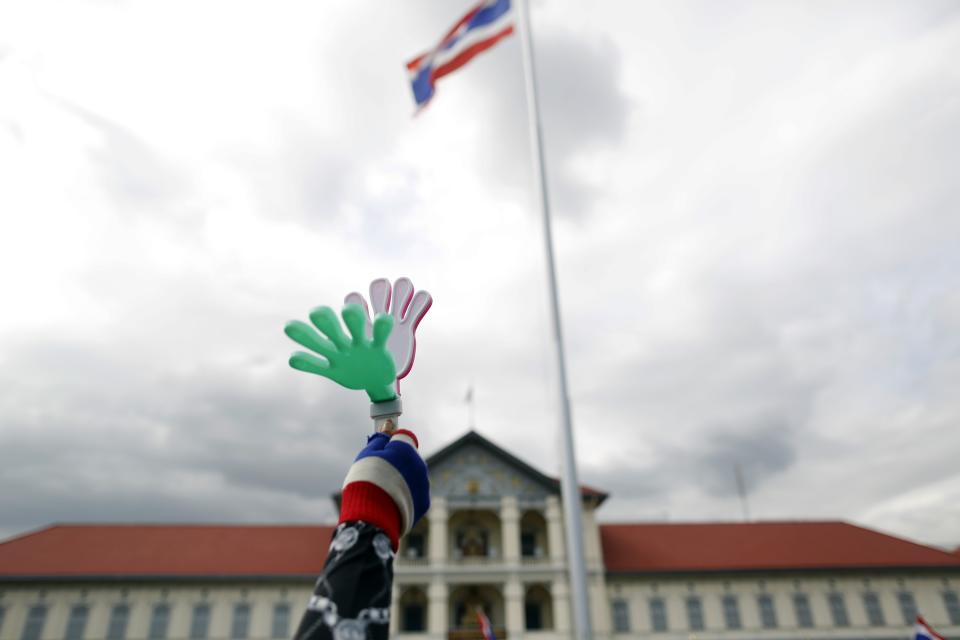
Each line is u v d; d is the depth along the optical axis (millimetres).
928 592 41719
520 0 27016
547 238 23203
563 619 37906
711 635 39844
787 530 47031
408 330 2172
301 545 43500
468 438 42031
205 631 38312
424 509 1956
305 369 1962
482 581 38469
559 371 21219
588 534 41125
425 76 25625
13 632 37312
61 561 40000
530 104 25281
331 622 1515
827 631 40375
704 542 45188
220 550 42375
